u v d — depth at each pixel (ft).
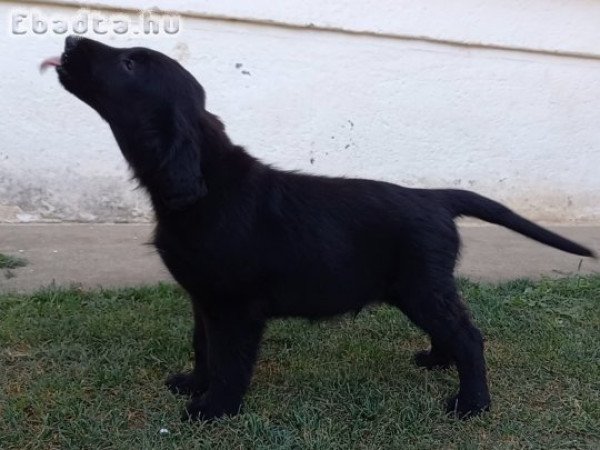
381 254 2.20
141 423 2.09
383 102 4.39
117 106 2.04
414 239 2.19
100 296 2.92
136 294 2.96
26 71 3.84
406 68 4.38
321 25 4.16
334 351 2.63
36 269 3.25
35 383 2.22
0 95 3.84
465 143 4.59
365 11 4.21
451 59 4.44
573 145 4.78
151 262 3.43
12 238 3.68
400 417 2.18
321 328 2.81
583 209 4.83
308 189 2.20
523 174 4.74
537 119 4.68
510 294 3.25
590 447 2.10
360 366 2.53
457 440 2.10
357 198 2.21
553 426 2.19
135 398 2.20
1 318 2.65
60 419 2.04
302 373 2.44
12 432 1.96
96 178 4.04
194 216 2.01
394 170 4.51
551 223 4.80
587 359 2.63
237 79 4.14
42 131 3.92
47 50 3.84
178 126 1.96
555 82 4.65
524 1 4.45
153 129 1.99
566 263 3.87
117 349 2.48
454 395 2.32
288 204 2.14
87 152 4.00
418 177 4.56
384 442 2.06
